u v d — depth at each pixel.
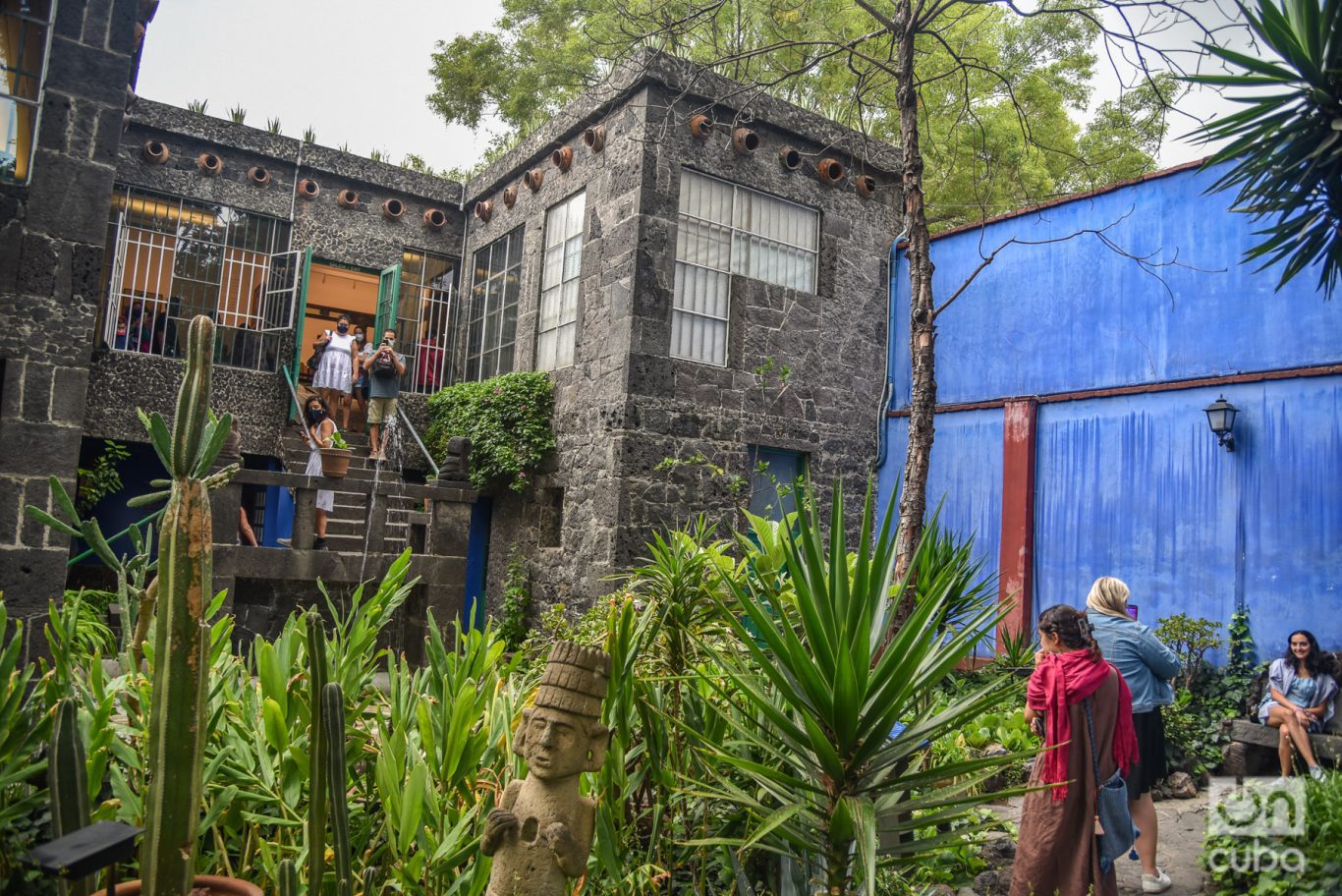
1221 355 8.03
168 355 11.46
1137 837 4.04
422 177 13.17
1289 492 7.45
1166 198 8.58
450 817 2.60
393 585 3.23
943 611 3.04
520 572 10.42
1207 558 7.88
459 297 13.52
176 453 1.83
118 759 2.51
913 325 4.72
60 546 5.66
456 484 9.12
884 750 2.25
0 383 5.64
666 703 2.92
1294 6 4.83
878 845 2.27
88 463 11.66
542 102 15.53
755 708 2.79
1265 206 5.40
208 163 11.64
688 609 2.92
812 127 10.81
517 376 10.74
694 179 9.93
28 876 1.98
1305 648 6.11
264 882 2.52
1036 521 9.21
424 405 12.69
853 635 2.18
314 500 8.26
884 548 2.40
